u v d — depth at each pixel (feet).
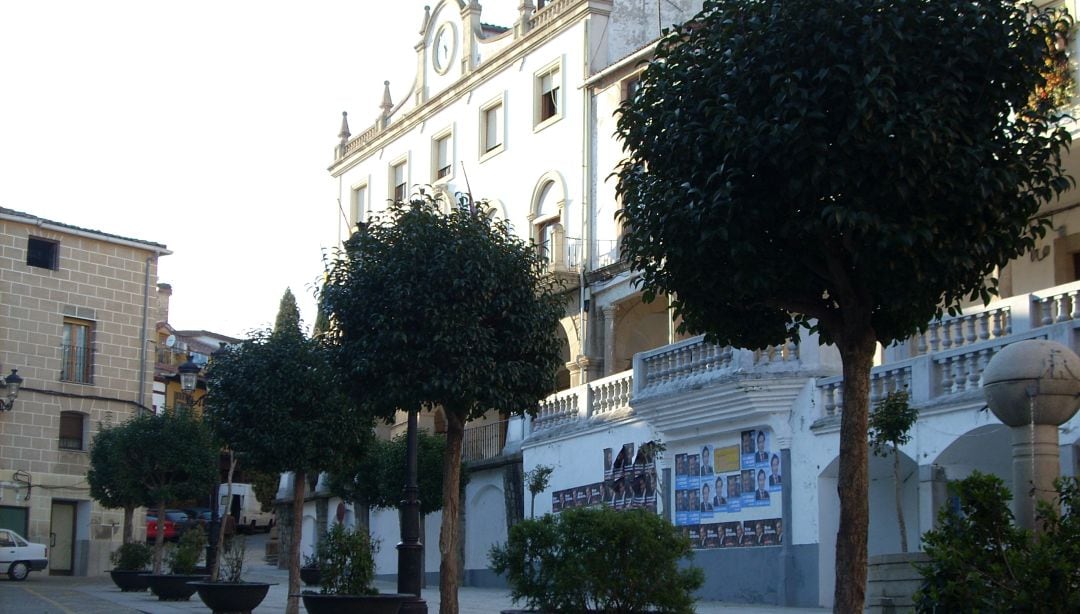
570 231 116.26
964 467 60.39
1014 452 31.94
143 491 108.17
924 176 30.37
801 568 67.51
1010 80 31.65
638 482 82.12
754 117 31.76
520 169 124.77
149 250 149.69
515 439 102.37
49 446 138.82
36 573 137.80
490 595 89.25
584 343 110.83
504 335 53.36
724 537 73.87
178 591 83.87
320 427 65.16
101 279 145.18
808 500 67.46
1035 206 32.50
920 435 60.70
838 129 30.94
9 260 137.69
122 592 97.96
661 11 119.55
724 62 32.50
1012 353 32.04
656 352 80.28
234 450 66.74
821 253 32.94
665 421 78.23
